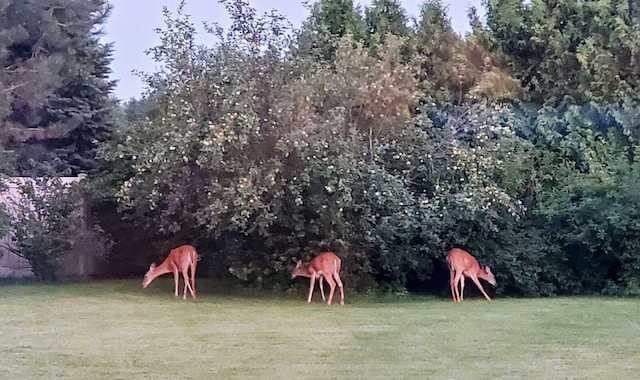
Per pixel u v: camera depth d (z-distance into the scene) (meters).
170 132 11.83
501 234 12.91
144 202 12.85
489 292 13.20
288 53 12.18
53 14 19.05
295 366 6.76
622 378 6.32
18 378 6.32
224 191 11.48
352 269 12.62
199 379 6.28
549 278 13.25
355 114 12.81
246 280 12.96
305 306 11.19
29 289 13.22
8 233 14.20
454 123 13.03
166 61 12.22
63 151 20.94
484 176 12.57
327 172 11.47
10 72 17.72
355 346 7.72
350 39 13.45
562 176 14.05
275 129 11.65
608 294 13.16
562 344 7.83
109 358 7.11
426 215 12.19
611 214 12.72
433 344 7.84
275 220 11.91
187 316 9.93
